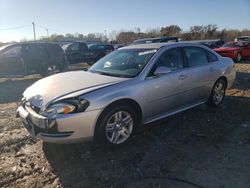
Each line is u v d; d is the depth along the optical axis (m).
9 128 5.35
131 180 3.47
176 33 51.66
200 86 5.63
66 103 3.82
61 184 3.43
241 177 3.47
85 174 3.63
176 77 5.04
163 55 4.99
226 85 6.44
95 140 4.14
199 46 5.84
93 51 18.20
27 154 4.22
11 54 12.09
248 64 16.53
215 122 5.35
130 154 4.12
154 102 4.71
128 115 4.36
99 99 3.95
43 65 12.68
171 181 3.42
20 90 9.70
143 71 4.62
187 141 4.53
